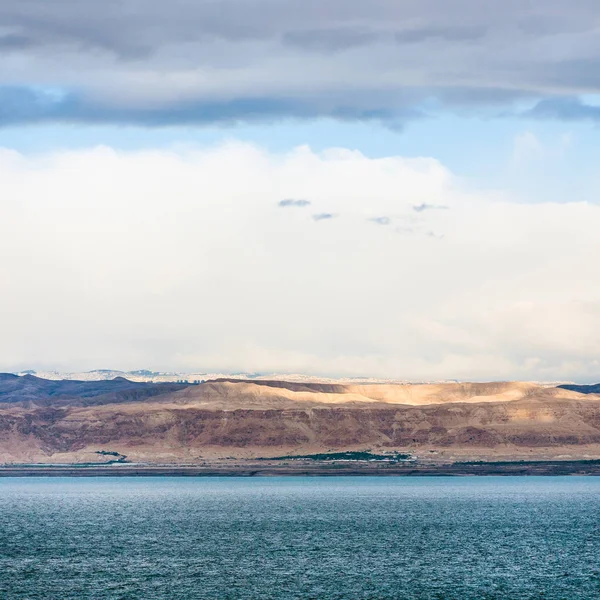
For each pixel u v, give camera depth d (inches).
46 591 7431.1
